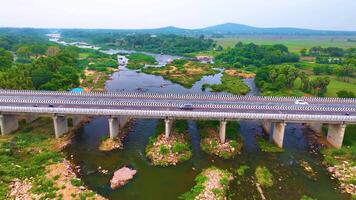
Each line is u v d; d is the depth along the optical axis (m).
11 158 67.88
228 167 69.25
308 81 132.38
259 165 70.25
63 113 78.25
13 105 82.88
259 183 62.97
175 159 71.25
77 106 82.06
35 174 61.84
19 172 61.75
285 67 148.62
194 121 94.88
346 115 76.88
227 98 93.88
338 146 76.38
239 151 76.56
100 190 59.81
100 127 91.19
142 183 62.47
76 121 90.19
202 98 93.62
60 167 65.88
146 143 80.88
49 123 91.12
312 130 89.69
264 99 93.31
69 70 146.50
